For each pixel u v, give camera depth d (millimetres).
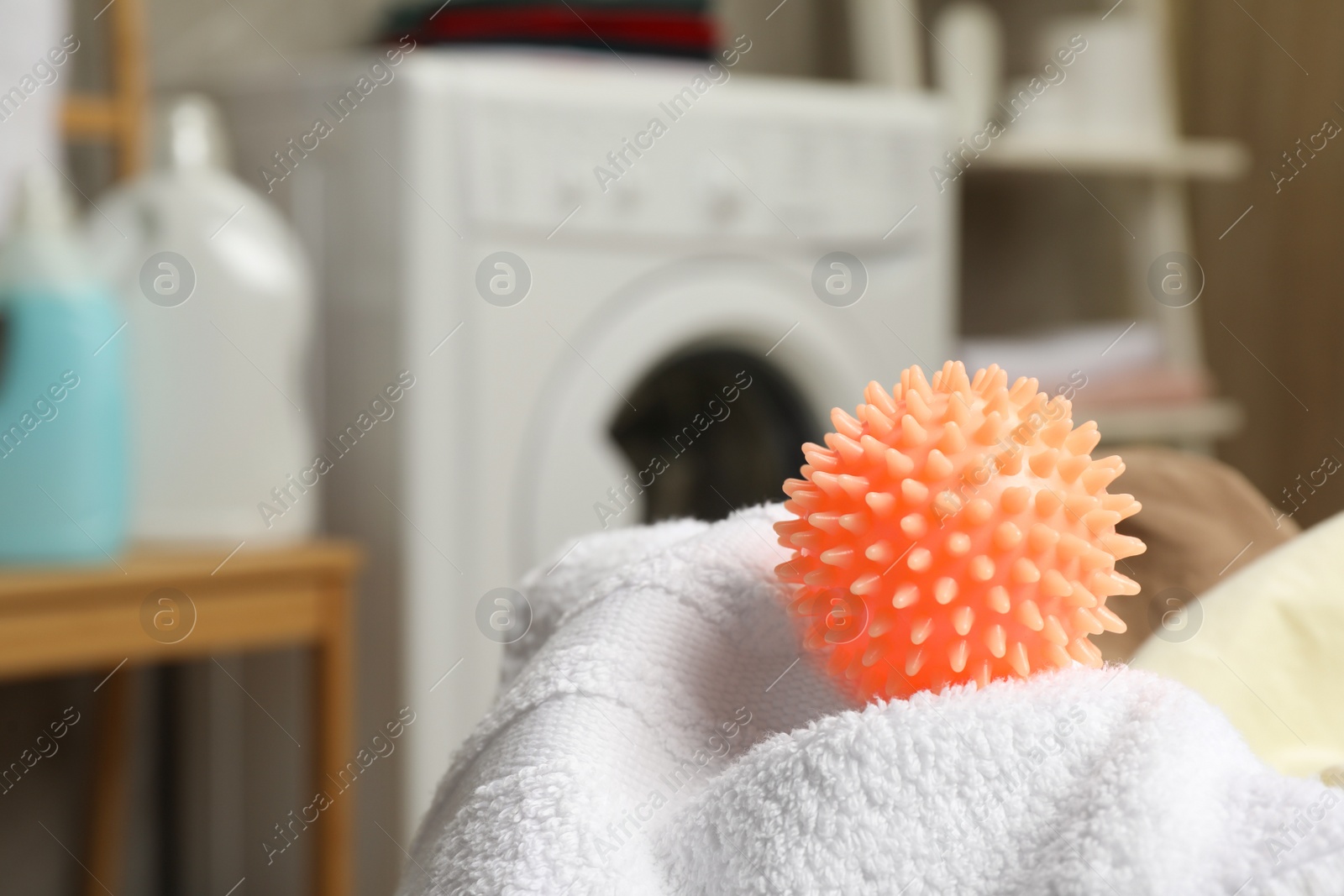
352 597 2107
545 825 893
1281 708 1274
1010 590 829
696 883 846
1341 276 2717
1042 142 2531
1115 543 860
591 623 1098
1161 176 2629
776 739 886
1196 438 2646
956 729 806
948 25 2592
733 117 2219
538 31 2252
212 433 2059
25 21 2010
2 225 2010
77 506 1969
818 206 2266
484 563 2111
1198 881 696
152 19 2307
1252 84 2795
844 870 781
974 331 2732
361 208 2117
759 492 2324
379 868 2111
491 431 2113
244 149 2203
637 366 2180
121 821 2270
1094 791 755
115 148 2174
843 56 2625
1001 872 759
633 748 994
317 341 2156
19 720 2254
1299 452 2760
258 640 2000
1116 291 2648
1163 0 2750
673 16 2301
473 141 2100
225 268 2064
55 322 1965
